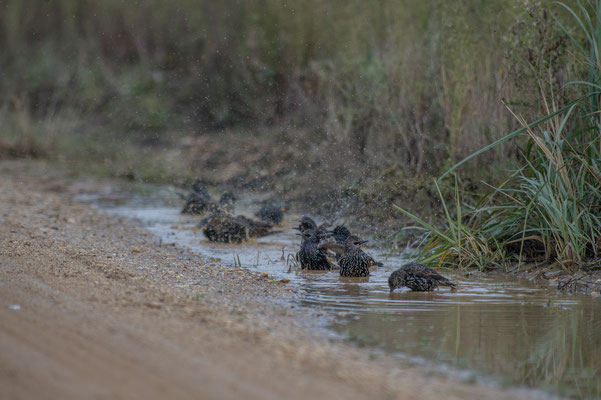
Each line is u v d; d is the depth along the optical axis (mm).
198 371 17328
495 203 37750
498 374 19031
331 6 64062
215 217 42000
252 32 73750
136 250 36531
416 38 49125
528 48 37719
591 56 34031
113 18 98438
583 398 17422
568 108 34781
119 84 89688
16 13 103812
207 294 26797
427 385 17734
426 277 29344
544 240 33438
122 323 21078
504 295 28750
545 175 33625
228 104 76625
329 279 32156
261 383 16828
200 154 69688
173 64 90375
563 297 28297
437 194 41094
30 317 21062
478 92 41625
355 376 17938
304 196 53562
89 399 15273
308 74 63844
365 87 52250
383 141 48469
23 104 92062
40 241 36125
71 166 76562
